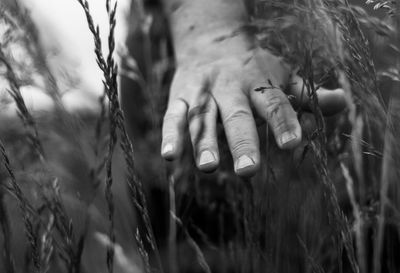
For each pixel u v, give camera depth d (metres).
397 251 0.56
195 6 0.54
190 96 0.45
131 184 0.38
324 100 0.43
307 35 0.36
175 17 0.55
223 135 0.52
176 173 0.59
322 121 0.38
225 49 0.48
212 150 0.41
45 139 0.47
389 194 0.46
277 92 0.43
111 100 0.36
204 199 0.62
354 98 0.37
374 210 0.42
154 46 0.66
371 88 0.36
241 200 0.58
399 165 0.36
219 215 0.61
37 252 0.38
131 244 0.59
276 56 0.42
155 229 0.67
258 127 0.52
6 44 0.40
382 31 0.35
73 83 0.47
